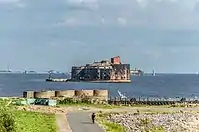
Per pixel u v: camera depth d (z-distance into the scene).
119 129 94.88
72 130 84.31
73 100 145.12
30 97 149.25
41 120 93.50
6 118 53.09
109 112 125.38
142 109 142.25
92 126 91.19
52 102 135.62
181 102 177.00
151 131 103.50
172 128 113.19
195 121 126.06
